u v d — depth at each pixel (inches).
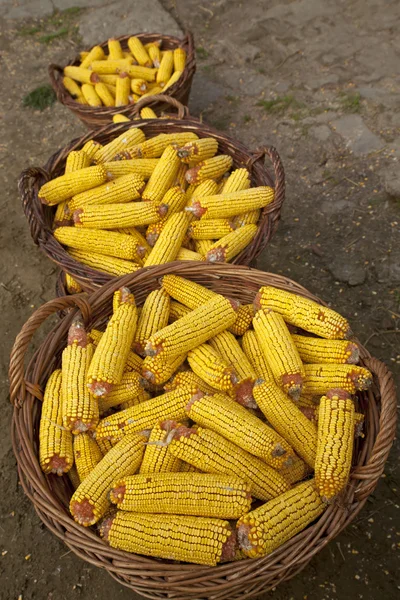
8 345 62.9
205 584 36.8
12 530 51.2
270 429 41.3
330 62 92.0
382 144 77.4
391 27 96.3
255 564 36.9
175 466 41.9
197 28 103.7
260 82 91.0
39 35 106.2
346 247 68.2
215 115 86.2
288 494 39.4
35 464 40.8
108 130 62.9
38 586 48.6
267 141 80.8
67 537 38.5
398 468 52.8
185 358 47.2
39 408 44.6
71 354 45.0
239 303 49.0
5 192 77.5
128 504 39.6
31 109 90.6
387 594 47.1
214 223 55.3
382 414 40.5
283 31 99.0
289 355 44.5
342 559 48.6
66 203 58.2
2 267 69.5
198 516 39.4
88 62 80.7
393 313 62.6
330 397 42.2
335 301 64.1
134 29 104.7
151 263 52.7
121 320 45.9
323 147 78.5
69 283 56.0
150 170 60.4
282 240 69.7
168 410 43.7
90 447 43.3
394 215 70.4
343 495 39.0
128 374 45.7
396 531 49.8
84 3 112.3
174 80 75.5
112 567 37.3
